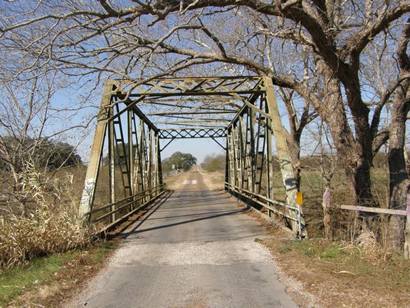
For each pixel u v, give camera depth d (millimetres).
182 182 58188
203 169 119812
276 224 12938
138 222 15695
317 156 13289
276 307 5789
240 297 6281
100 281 7391
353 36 10734
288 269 7789
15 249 8328
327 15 10289
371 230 9883
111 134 15133
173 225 14695
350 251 8609
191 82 16438
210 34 11258
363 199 11695
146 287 6973
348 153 12008
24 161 12492
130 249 10336
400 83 11828
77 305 6105
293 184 12844
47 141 13438
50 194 10477
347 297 5980
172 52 12266
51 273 7617
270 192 16359
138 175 23297
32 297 6285
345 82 11328
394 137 12461
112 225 13266
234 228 13500
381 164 18422
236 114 26500
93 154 13383
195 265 8477
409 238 7867
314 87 13039
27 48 8773
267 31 11469
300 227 10711
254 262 8562
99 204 18438
